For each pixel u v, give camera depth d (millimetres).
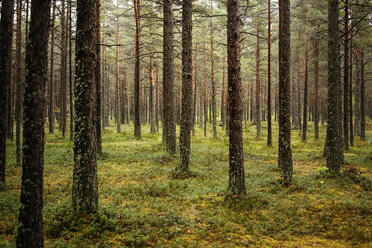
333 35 10516
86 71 6137
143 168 12125
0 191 8508
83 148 6168
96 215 6043
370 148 19266
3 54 8758
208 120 57969
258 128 27078
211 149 19094
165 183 9578
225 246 5117
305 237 5477
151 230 5820
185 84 10781
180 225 6105
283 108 9727
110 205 7121
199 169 12367
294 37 29469
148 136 25062
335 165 10242
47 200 7613
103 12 27891
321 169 10680
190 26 10727
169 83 15164
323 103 46031
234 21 7879
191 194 8430
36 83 3719
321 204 7141
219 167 12977
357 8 18297
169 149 14898
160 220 6316
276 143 23531
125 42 33875
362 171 11227
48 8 3840
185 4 10617
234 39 7887
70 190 8695
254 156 16828
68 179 10242
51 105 26750
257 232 5777
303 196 7867
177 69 37188
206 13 21297
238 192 8023
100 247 4945
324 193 8086
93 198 6285
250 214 6719
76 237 5234
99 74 14766
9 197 7762
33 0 3697
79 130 6164
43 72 3812
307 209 6898
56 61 38812
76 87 6211
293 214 6586
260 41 25578
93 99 6301
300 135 31125
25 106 3703
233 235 5633
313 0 23625
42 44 3764
